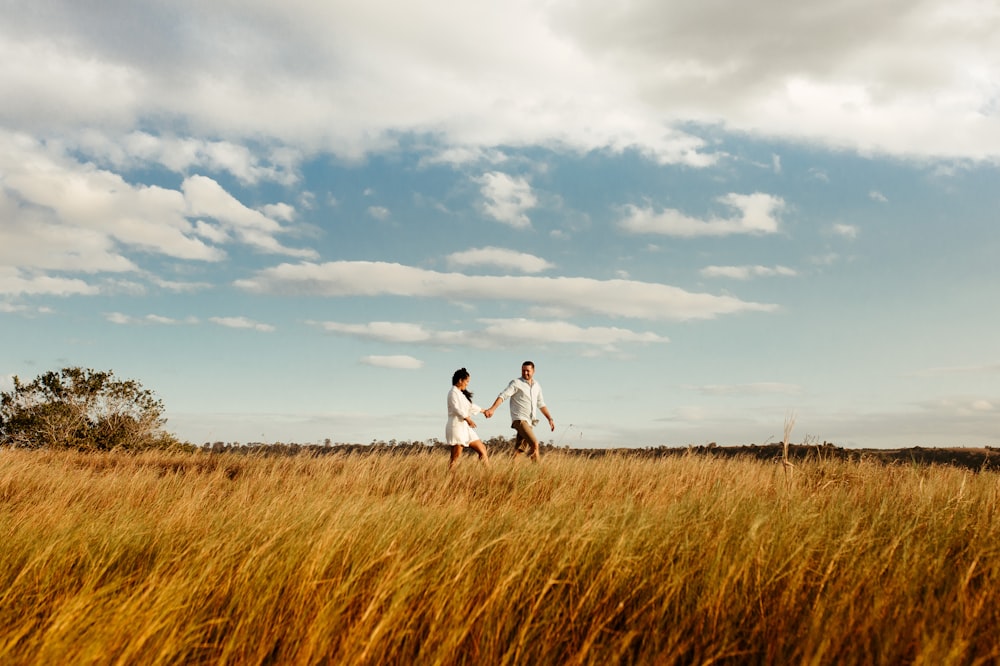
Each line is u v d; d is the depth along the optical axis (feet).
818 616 10.47
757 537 14.17
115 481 31.12
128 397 71.56
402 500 20.88
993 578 12.42
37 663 9.46
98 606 11.34
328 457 37.70
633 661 10.49
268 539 15.16
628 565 13.16
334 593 11.81
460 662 10.50
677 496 25.48
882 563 13.24
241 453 45.47
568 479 29.96
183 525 18.15
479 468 32.83
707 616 11.23
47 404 68.13
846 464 30.99
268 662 10.51
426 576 12.93
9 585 13.38
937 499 21.84
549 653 10.60
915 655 9.48
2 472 31.99
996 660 9.49
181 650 10.35
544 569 13.43
